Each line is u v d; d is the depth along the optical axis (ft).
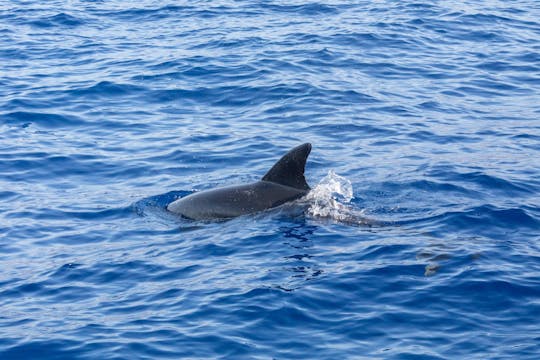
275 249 92.38
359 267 87.10
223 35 191.72
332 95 151.94
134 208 106.63
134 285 85.51
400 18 205.05
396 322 76.43
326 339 73.87
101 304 81.71
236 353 71.92
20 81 162.50
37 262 91.66
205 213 102.83
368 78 162.40
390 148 126.82
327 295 81.41
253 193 104.12
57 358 72.18
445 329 75.05
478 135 132.57
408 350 71.72
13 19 211.00
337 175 115.55
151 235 98.27
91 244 96.22
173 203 106.42
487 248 90.89
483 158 121.70
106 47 186.70
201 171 119.44
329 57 174.29
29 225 101.55
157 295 82.89
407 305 79.30
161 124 139.85
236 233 97.04
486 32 195.93
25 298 83.51
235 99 151.43
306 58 173.06
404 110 144.97
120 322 77.82
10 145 129.80
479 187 109.81
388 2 222.07
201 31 196.65
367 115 142.31
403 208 103.60
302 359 70.74
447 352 71.31
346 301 80.38
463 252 89.71
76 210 106.32
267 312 78.48
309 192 105.29
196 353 72.13
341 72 165.58
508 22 205.05
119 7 223.30
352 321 76.74
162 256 92.02
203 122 140.36
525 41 189.88
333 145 128.47
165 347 73.15
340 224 98.48
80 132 136.26
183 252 92.84
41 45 188.85
